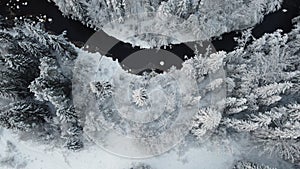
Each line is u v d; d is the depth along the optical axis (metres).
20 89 25.95
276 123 24.66
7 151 28.03
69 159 27.86
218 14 30.80
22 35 27.81
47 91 23.67
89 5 31.56
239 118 26.00
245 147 27.55
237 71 26.38
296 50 27.75
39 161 27.89
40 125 26.81
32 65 26.42
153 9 31.42
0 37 26.33
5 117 23.88
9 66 25.17
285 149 25.12
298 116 23.77
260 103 25.56
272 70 25.78
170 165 27.58
